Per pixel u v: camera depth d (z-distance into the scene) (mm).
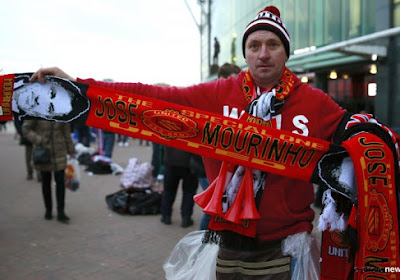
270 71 1924
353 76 12250
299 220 1985
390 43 8219
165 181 5406
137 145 18109
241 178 1949
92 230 5113
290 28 13758
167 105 1972
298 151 1889
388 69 8523
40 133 5223
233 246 1997
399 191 1853
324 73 12648
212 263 2148
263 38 1906
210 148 1956
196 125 1950
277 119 1934
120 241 4707
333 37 11312
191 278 2193
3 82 2055
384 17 9086
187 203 5348
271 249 1959
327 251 1975
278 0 14586
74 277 3693
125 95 1993
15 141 19578
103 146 12289
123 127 2006
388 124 8703
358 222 1794
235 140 1929
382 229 1774
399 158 1972
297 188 1958
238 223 1907
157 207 5984
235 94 2014
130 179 7742
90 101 2021
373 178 1786
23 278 3650
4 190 7555
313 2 12234
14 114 2078
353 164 1820
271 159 1909
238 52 18922
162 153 8609
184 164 5121
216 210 1896
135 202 5941
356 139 1822
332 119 1987
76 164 5781
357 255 1814
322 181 1872
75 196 7082
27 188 7770
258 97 1921
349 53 8758
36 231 5035
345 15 10742
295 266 1990
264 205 1921
